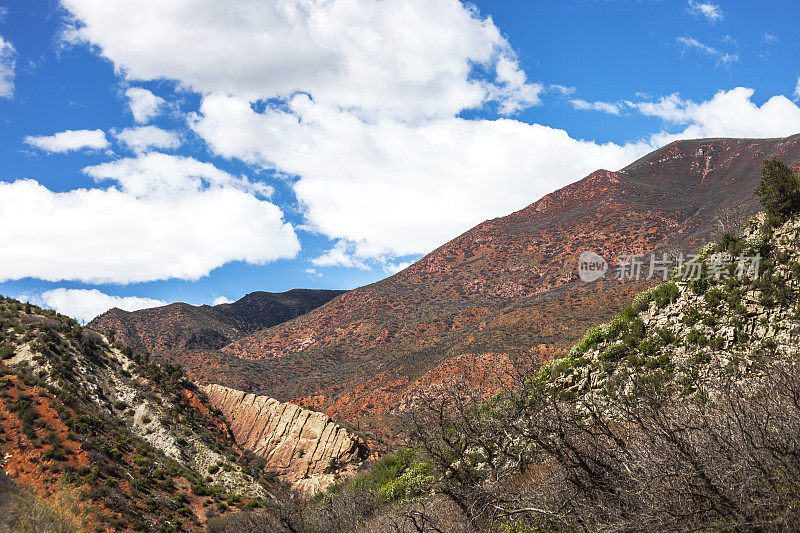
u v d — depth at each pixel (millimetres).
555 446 7965
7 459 37938
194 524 40375
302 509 19344
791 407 6320
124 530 33969
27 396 46719
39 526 25750
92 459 42062
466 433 11492
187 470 52531
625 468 6887
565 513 7336
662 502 6242
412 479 17344
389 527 13031
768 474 5840
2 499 26750
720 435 6465
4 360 53719
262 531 18625
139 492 41281
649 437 6883
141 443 53281
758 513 5703
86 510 33531
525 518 8555
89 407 53250
